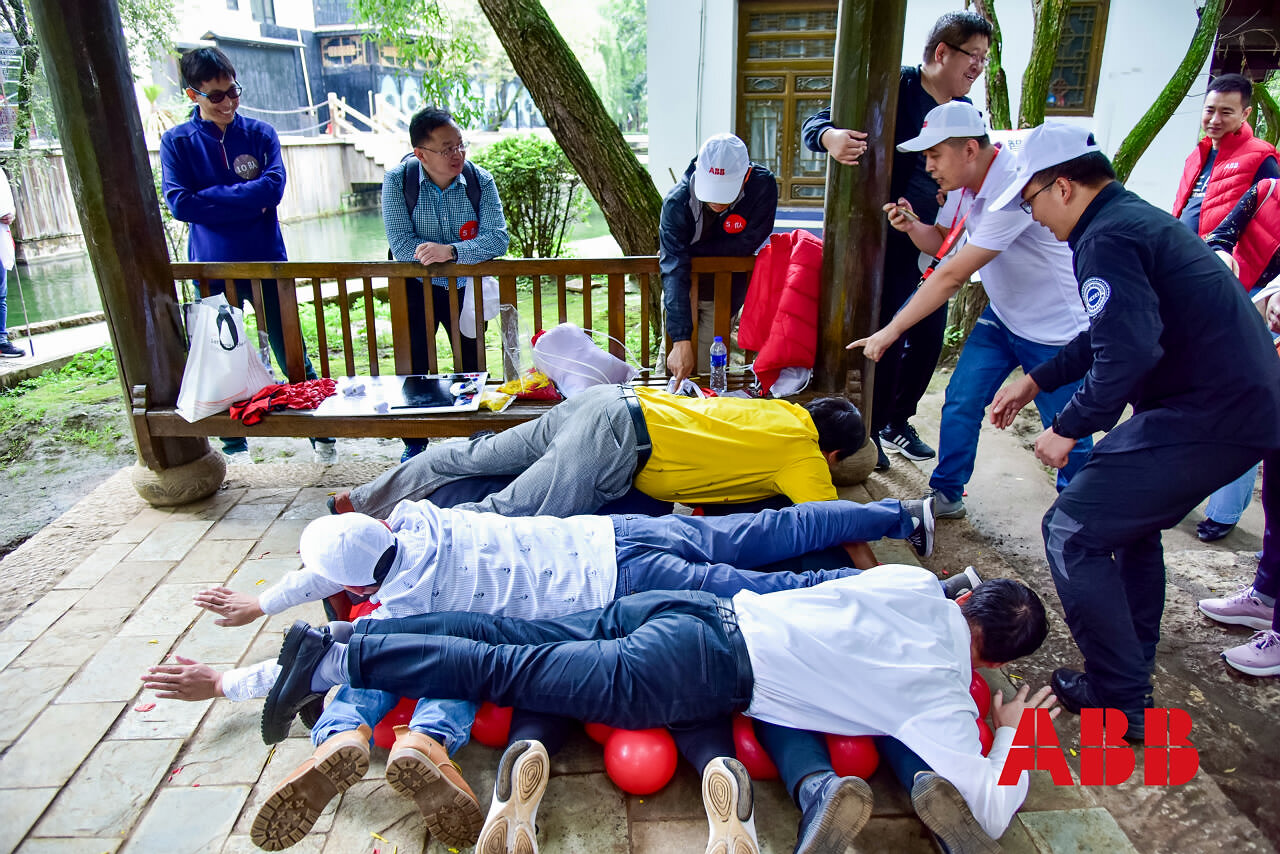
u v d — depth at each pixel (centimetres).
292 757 235
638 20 2786
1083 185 226
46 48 332
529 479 288
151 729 246
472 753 236
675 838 209
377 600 242
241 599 235
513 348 408
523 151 898
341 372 663
